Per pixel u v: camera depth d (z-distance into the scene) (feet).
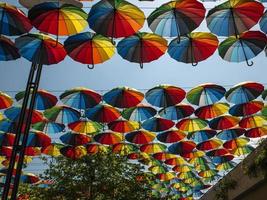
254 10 21.71
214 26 22.80
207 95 31.37
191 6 21.30
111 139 38.34
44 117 33.19
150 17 21.95
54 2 21.22
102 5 21.12
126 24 21.95
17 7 22.58
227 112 33.88
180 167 48.62
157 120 35.35
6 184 23.25
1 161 41.98
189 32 22.34
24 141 24.56
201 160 47.14
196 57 24.59
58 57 25.50
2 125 34.55
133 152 44.14
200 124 36.42
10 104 31.09
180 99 30.14
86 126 35.81
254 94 31.22
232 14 22.11
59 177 41.88
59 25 22.41
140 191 41.78
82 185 40.88
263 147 38.50
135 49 24.17
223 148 43.47
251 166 40.57
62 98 30.19
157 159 45.24
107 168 42.32
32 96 25.85
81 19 22.36
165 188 55.77
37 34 24.11
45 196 40.65
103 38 23.77
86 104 30.55
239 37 24.13
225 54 25.39
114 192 40.93
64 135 38.42
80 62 24.86
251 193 45.44
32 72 26.48
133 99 30.22
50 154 41.24
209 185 54.54
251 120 36.81
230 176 48.67
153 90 29.66
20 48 24.88
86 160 42.52
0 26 23.08
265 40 24.26
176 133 38.14
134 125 35.63
